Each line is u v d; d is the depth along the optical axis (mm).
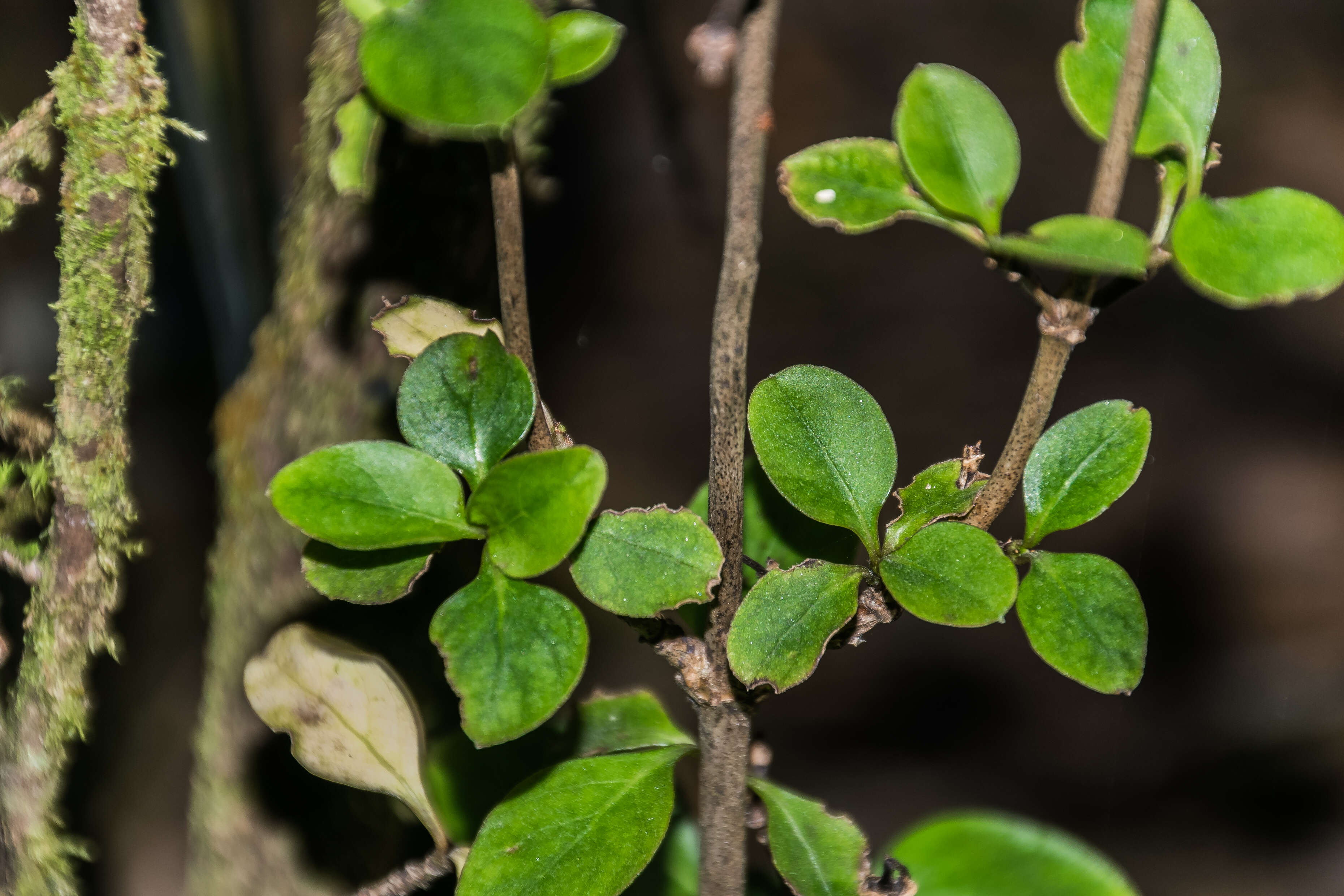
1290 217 460
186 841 938
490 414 462
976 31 1646
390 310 469
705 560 460
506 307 468
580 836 473
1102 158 457
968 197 466
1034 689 1258
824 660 1286
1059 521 468
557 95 1178
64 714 513
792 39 1638
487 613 458
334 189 544
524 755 511
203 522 999
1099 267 445
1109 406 469
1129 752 1213
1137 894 493
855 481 468
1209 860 1136
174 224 714
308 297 559
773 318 1521
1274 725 1204
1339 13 1601
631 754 481
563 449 455
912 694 1261
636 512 462
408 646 559
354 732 487
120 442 505
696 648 474
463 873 470
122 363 500
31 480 505
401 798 488
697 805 523
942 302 1541
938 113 468
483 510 458
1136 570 1291
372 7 463
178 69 577
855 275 1558
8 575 542
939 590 461
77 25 486
